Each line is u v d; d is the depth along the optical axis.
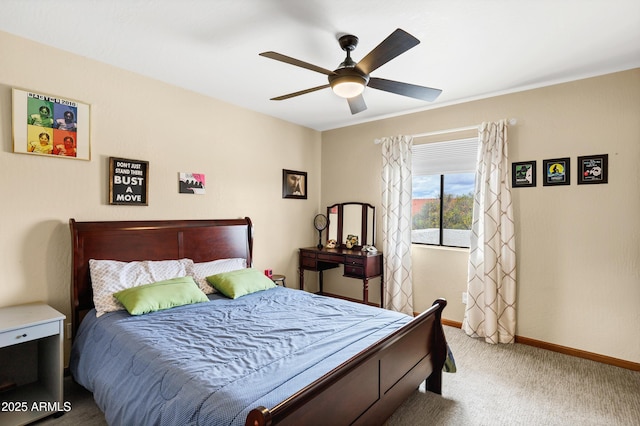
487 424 2.05
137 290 2.42
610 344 2.84
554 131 3.10
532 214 3.21
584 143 2.95
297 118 4.30
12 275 2.33
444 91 3.32
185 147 3.30
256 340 1.90
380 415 1.75
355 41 2.27
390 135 4.20
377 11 1.99
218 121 3.59
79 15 2.06
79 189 2.62
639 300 2.72
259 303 2.67
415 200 4.11
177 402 1.39
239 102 3.70
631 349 2.76
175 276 2.87
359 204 4.45
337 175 4.74
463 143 3.69
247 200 3.91
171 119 3.19
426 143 3.93
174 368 1.57
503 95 3.37
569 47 2.42
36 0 1.91
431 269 3.88
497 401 2.29
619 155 2.80
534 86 3.17
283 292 3.05
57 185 2.52
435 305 2.37
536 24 2.12
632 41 2.33
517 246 3.29
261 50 2.50
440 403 2.27
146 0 1.91
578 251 2.98
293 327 2.11
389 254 4.05
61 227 2.54
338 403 1.44
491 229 3.31
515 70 2.82
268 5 1.94
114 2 1.93
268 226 4.17
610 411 2.18
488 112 3.46
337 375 1.37
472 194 3.70
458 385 2.50
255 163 3.99
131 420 1.56
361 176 4.48
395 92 2.38
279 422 1.13
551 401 2.29
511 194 3.30
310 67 2.01
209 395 1.35
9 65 2.29
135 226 2.87
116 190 2.80
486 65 2.73
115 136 2.81
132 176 2.91
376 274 4.04
